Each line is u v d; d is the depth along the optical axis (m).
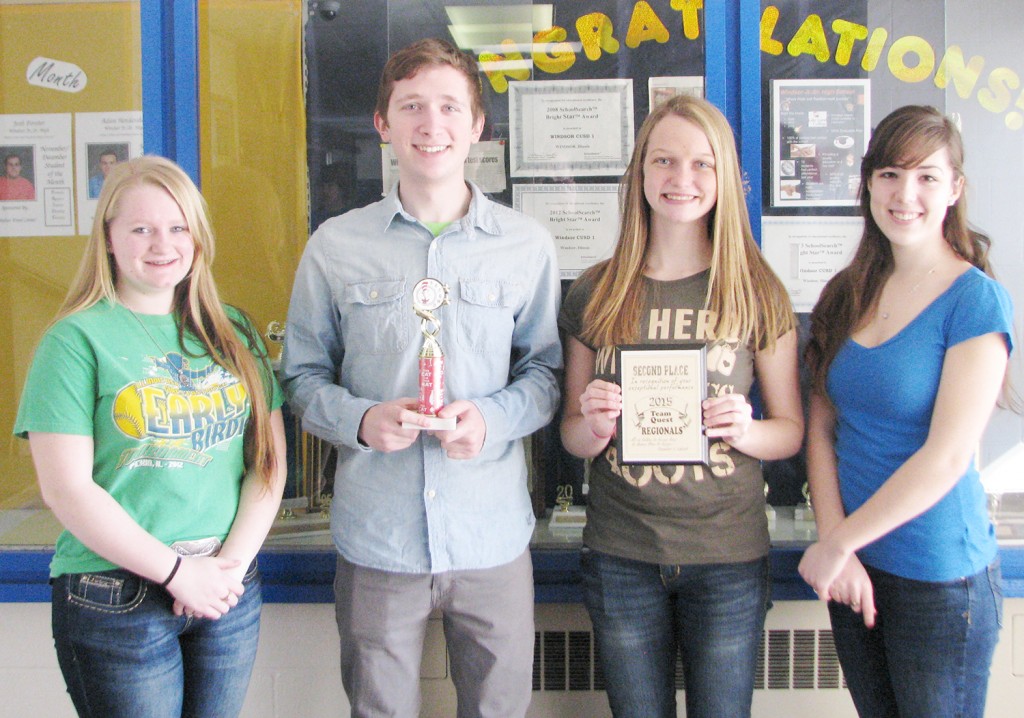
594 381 1.51
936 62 1.99
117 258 1.36
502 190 2.03
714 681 1.46
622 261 1.58
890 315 1.47
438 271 1.54
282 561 1.92
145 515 1.34
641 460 1.48
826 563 1.42
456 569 1.50
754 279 1.56
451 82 1.51
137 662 1.32
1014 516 1.99
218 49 2.01
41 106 2.07
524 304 1.62
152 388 1.35
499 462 1.57
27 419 1.29
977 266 1.47
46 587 1.92
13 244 2.09
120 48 2.04
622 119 2.01
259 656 1.94
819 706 1.93
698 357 1.47
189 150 1.99
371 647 1.49
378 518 1.51
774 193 2.01
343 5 2.01
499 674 1.53
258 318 2.06
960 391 1.34
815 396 1.62
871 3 1.98
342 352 1.67
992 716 1.90
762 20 1.97
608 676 1.52
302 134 2.03
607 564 1.53
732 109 1.97
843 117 2.00
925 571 1.38
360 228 1.60
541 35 2.01
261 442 1.48
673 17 1.98
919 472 1.35
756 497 1.53
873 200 1.47
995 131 2.00
